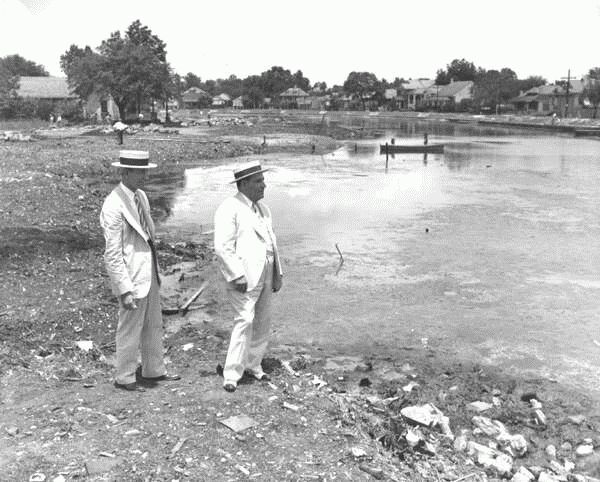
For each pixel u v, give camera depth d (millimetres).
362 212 20328
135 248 5836
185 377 6762
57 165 28547
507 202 22375
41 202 18141
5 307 9445
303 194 24312
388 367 8234
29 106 65375
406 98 161875
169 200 23031
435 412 6652
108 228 5617
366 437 5566
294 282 12195
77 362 7453
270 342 9078
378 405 6727
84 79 65188
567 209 20781
